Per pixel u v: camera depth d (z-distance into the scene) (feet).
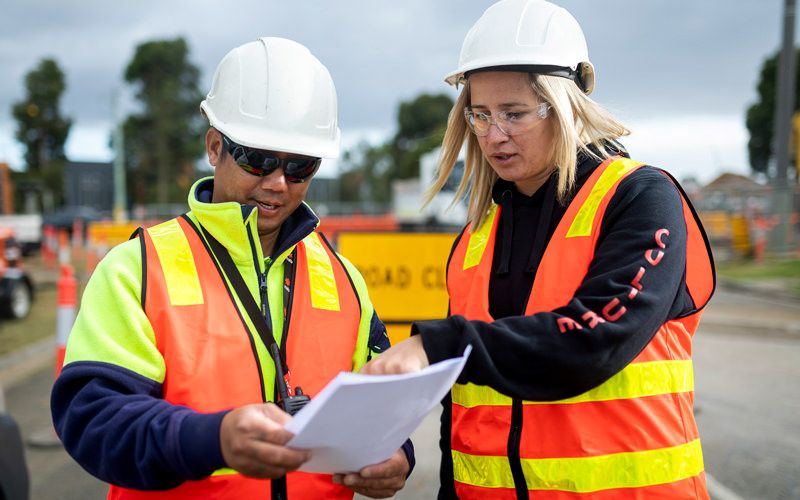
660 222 5.04
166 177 187.73
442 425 6.27
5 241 34.96
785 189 58.39
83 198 241.55
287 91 5.36
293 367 5.33
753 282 47.37
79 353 4.74
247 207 5.23
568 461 5.28
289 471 4.00
